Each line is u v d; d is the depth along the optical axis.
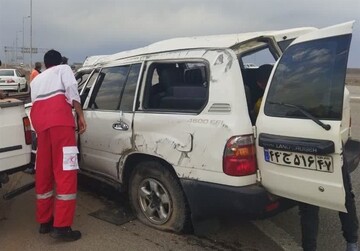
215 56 3.76
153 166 4.22
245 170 3.47
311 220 3.45
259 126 3.47
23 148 4.32
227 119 3.54
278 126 3.31
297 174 3.22
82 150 5.16
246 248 3.97
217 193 3.60
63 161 4.10
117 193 5.56
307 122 3.15
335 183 3.03
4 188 5.87
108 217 4.75
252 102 3.95
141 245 4.04
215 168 3.60
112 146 4.62
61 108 4.14
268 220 4.61
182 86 4.01
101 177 5.07
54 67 4.25
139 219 4.57
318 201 3.17
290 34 4.14
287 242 4.09
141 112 4.28
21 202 5.36
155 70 4.32
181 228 4.16
